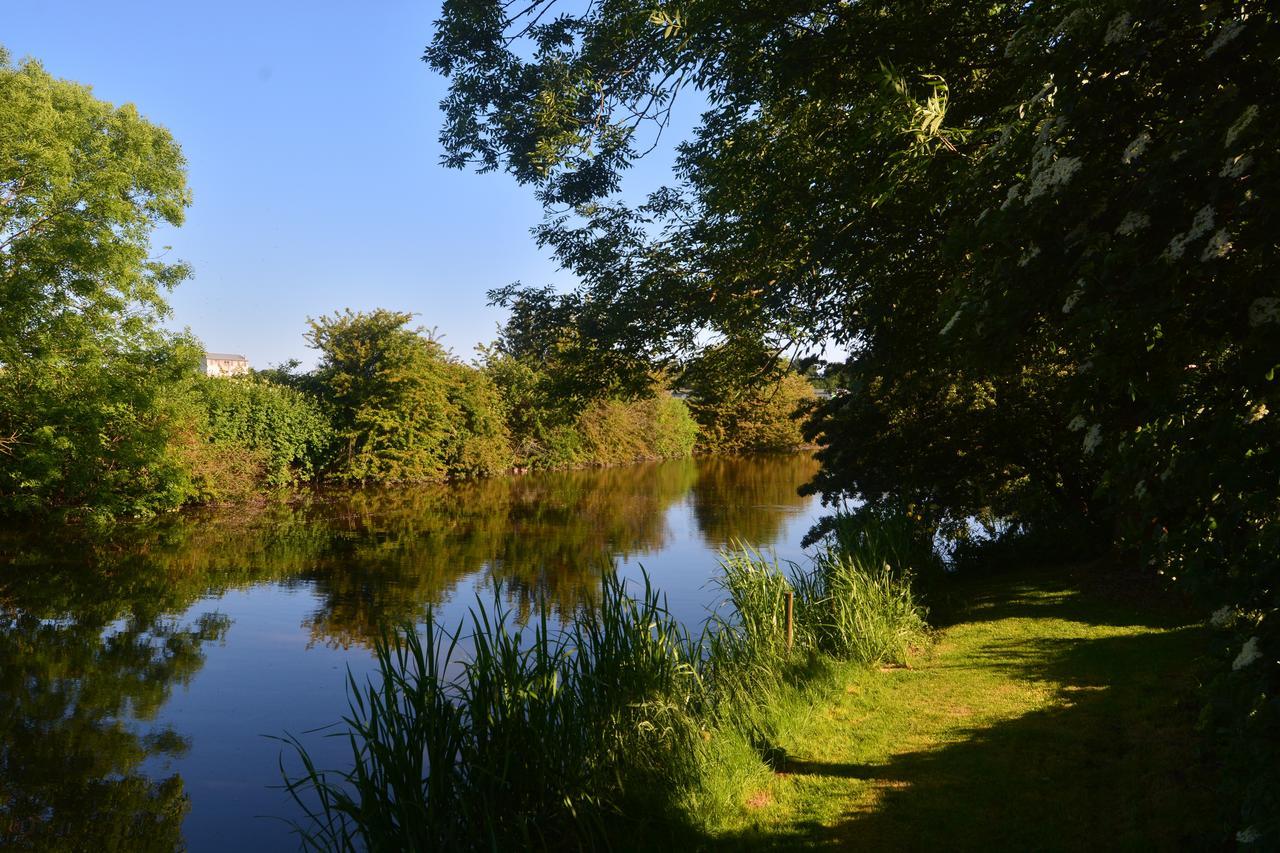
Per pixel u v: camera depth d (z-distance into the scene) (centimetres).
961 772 488
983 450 1109
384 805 432
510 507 2470
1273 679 219
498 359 4066
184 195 2273
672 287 930
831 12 601
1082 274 246
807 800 469
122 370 2022
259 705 798
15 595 1253
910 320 637
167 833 556
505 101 802
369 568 1467
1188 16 253
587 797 453
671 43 657
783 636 724
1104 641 738
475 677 494
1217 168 230
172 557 1580
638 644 579
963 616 902
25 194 1889
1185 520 258
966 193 355
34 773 648
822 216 665
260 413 2847
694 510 2378
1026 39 312
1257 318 221
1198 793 424
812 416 1263
